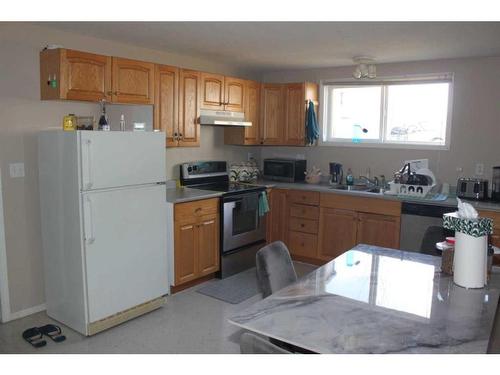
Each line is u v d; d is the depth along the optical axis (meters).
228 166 5.27
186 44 3.89
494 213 3.66
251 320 1.62
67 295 3.12
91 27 3.30
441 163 4.54
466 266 1.98
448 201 3.95
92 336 3.04
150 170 3.29
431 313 1.70
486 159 4.28
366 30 3.25
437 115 4.61
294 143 5.11
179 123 4.16
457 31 3.23
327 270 2.23
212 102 4.50
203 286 4.11
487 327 1.58
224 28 3.29
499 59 4.13
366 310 1.72
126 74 3.61
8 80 3.13
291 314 1.67
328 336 1.49
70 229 2.99
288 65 5.01
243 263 4.58
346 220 4.48
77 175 2.86
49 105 3.37
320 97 5.27
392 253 2.58
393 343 1.45
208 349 2.87
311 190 4.68
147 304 3.42
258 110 5.17
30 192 3.31
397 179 4.29
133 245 3.23
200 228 4.03
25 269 3.34
